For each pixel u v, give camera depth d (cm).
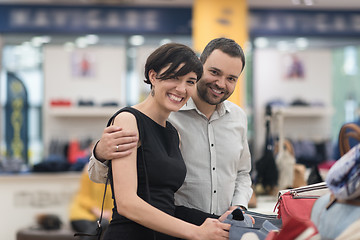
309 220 149
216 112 213
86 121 897
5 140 874
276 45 943
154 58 169
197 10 720
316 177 308
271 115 355
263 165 347
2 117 877
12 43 884
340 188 142
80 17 875
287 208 176
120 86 911
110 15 881
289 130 946
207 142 211
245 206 214
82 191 429
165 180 170
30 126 884
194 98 209
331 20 919
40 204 503
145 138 168
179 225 159
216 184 210
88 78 907
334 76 953
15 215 500
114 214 170
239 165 228
